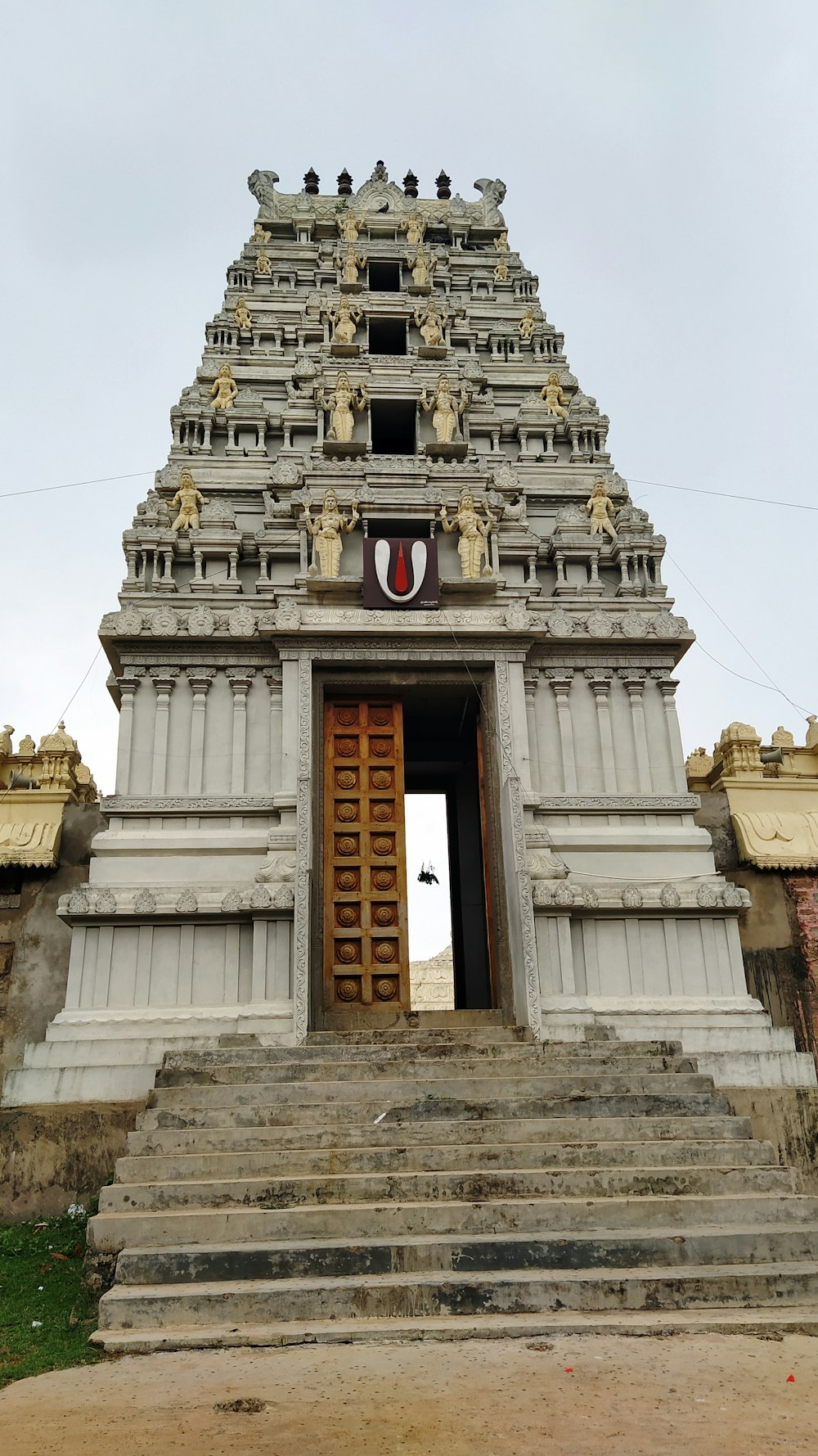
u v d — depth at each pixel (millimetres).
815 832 18375
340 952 16219
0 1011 16359
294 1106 11469
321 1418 6000
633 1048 13664
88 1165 13359
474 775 21781
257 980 14984
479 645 17406
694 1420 5945
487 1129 11016
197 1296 8172
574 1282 8375
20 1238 11961
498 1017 15648
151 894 15305
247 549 18766
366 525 18625
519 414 21469
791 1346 7398
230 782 16531
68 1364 7488
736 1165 10508
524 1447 5555
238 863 15945
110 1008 14914
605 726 17547
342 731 17500
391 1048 13484
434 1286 8289
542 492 20578
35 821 17562
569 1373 6801
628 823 17031
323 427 20500
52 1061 14211
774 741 20625
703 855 16812
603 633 17781
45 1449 5676
